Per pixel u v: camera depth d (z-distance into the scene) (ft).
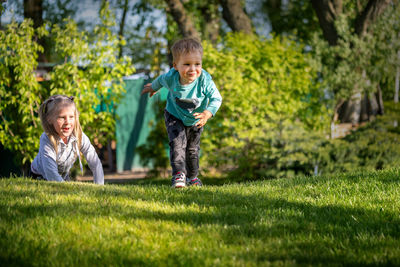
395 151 29.48
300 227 9.49
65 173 16.39
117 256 7.43
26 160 30.58
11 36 27.27
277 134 28.76
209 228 9.10
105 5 29.30
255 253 7.74
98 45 28.71
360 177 15.64
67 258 7.30
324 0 38.29
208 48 28.99
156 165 32.81
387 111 39.24
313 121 32.32
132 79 41.22
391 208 11.21
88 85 28.53
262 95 29.19
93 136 30.22
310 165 28.48
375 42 37.45
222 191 13.58
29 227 8.66
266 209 10.96
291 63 30.96
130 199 11.69
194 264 7.19
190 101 14.70
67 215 9.49
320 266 7.20
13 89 28.68
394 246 8.30
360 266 7.29
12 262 7.09
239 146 28.63
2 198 10.89
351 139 31.81
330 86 34.30
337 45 36.78
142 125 41.47
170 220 9.68
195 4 48.91
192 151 16.24
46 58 36.52
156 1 49.01
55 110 14.35
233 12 42.37
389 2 37.96
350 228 9.39
